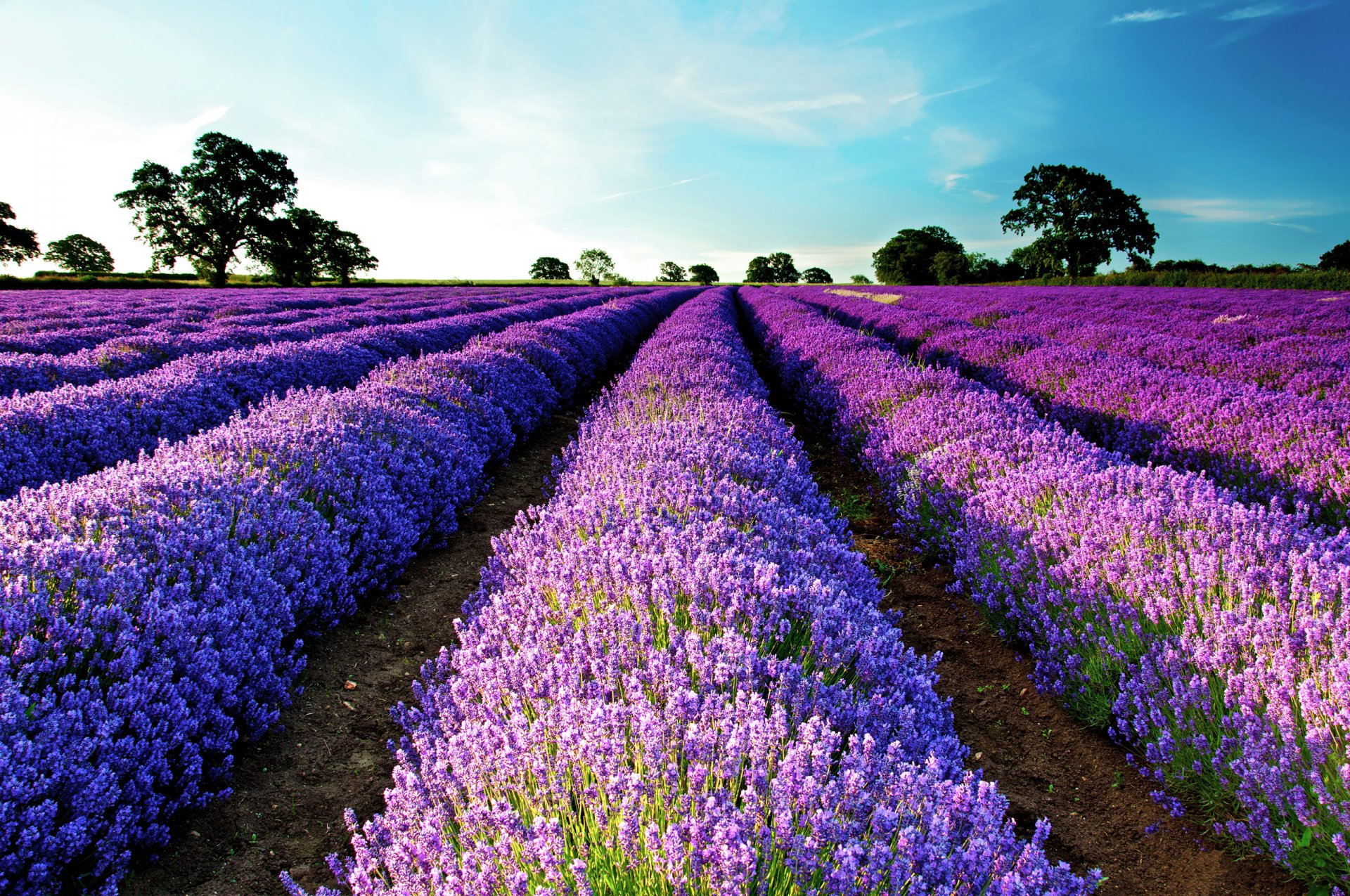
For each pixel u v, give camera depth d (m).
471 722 2.27
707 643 2.62
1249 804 2.45
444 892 1.63
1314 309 18.48
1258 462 5.56
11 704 2.21
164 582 3.03
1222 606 3.17
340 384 10.30
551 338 12.76
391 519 4.68
